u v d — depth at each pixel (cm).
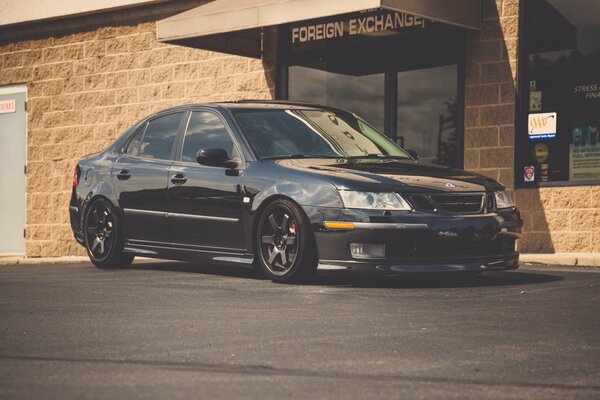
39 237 2211
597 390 531
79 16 2152
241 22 1620
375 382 545
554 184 1545
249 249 1094
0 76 2281
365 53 1759
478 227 1026
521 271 1225
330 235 1014
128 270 1269
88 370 577
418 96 1698
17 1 2227
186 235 1168
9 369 581
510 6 1598
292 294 959
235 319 792
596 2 1532
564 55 1556
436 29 1669
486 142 1620
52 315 822
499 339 697
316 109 1226
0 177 2273
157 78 2038
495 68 1612
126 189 1248
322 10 1514
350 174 1035
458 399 505
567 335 715
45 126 2206
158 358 618
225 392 514
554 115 1562
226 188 1114
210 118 1188
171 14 2016
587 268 1309
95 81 2131
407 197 1012
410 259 1002
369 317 803
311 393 514
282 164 1086
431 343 679
